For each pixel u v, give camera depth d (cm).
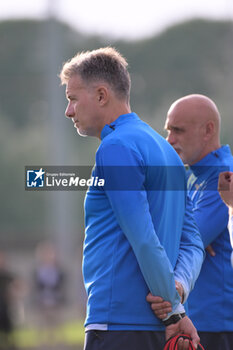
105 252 1203
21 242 10188
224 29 11044
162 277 1158
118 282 1188
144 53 11444
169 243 1224
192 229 1290
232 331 1469
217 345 1472
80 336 4756
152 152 1220
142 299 1184
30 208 13662
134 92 11250
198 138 1543
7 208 13675
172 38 11275
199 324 1477
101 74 1266
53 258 5544
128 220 1161
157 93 11119
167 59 11300
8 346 4453
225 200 1259
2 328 4444
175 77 11075
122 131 1228
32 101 12006
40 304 5425
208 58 11019
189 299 1490
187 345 1177
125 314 1183
